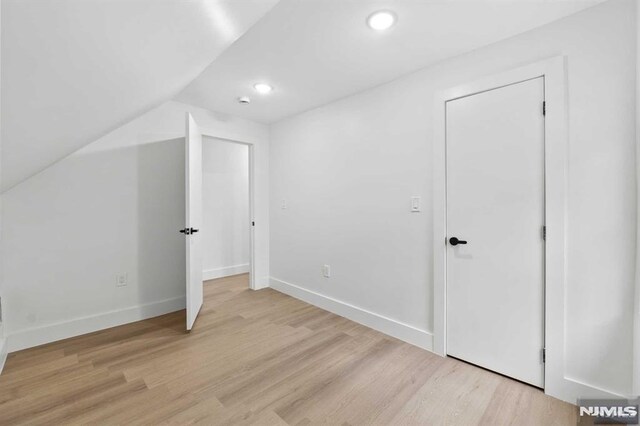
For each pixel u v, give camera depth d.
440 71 2.07
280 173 3.54
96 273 2.45
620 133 1.43
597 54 1.48
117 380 1.73
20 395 1.59
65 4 0.65
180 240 2.94
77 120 1.48
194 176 2.64
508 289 1.78
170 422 1.40
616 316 1.45
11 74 0.80
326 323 2.62
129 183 2.62
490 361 1.86
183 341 2.25
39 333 2.18
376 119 2.48
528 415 1.47
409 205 2.26
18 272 2.11
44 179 2.21
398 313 2.35
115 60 1.07
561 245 1.58
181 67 1.56
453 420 1.44
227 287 3.74
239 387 1.68
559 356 1.59
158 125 2.77
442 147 2.04
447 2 1.46
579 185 1.53
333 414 1.47
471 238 1.93
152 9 0.86
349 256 2.74
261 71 2.22
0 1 0.56
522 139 1.72
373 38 1.78
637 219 1.38
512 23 1.63
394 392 1.65
